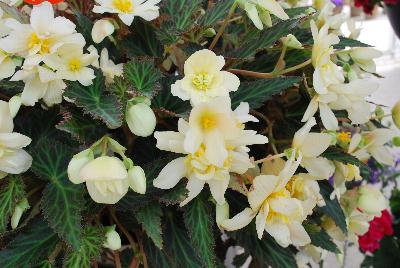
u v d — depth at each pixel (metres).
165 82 0.49
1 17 0.47
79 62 0.43
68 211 0.41
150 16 0.47
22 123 0.48
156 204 0.45
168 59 0.56
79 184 0.43
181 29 0.49
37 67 0.41
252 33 0.53
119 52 0.54
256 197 0.44
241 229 0.52
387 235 1.09
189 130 0.39
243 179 0.48
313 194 0.49
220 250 0.64
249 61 0.55
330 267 1.25
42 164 0.43
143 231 0.50
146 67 0.44
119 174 0.38
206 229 0.45
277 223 0.45
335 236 0.62
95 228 0.44
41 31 0.42
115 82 0.43
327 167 0.48
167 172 0.41
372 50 0.56
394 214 1.13
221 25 0.56
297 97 0.56
